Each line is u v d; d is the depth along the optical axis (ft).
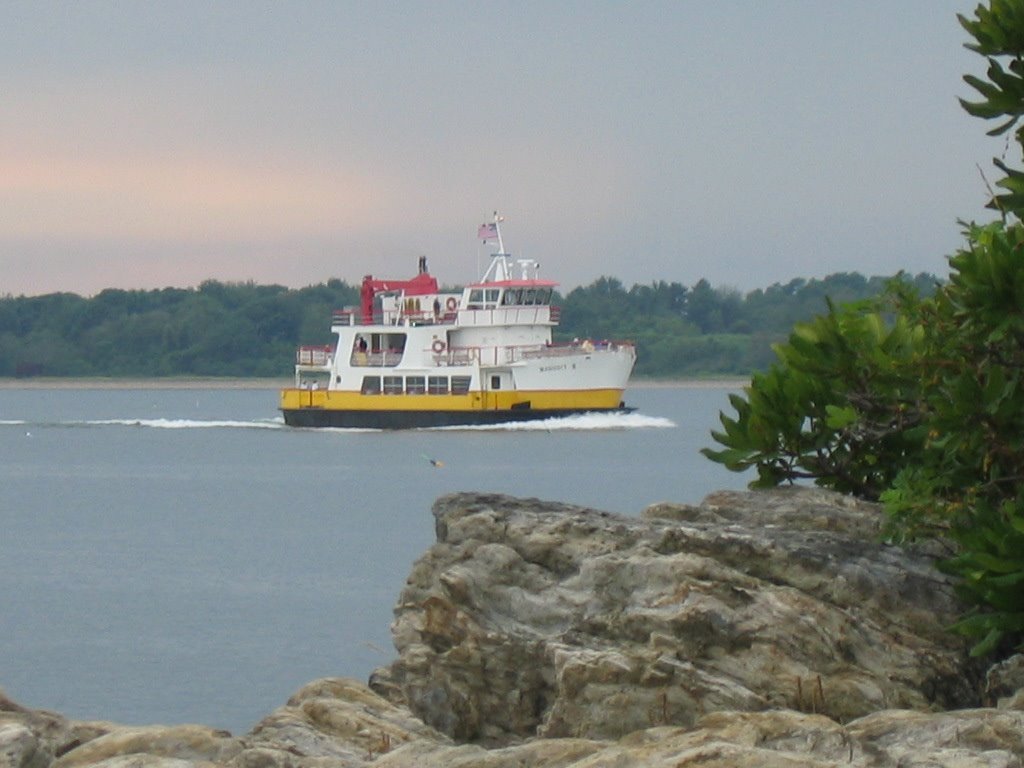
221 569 640.58
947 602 156.46
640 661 145.38
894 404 174.29
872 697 143.84
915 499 160.76
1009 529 151.12
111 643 457.27
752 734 116.98
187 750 128.06
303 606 529.04
